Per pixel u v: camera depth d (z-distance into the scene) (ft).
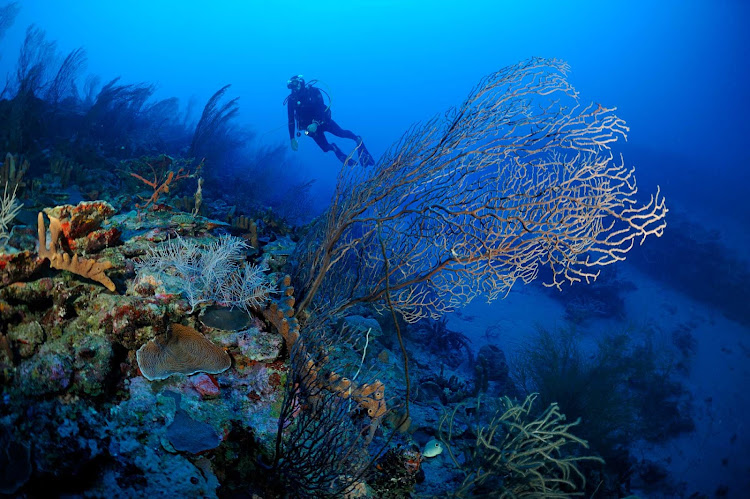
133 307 8.70
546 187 9.98
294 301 11.22
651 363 30.04
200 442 7.90
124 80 156.87
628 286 50.57
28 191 15.19
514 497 10.55
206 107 36.09
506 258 10.54
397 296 12.43
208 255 10.50
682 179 85.15
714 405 34.68
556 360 20.01
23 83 27.25
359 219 10.57
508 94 11.36
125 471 7.13
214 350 9.26
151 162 24.31
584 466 15.70
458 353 29.37
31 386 7.27
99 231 10.07
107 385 8.00
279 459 8.38
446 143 11.38
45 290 8.20
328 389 9.82
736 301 49.39
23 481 6.37
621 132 10.44
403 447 10.42
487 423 16.42
